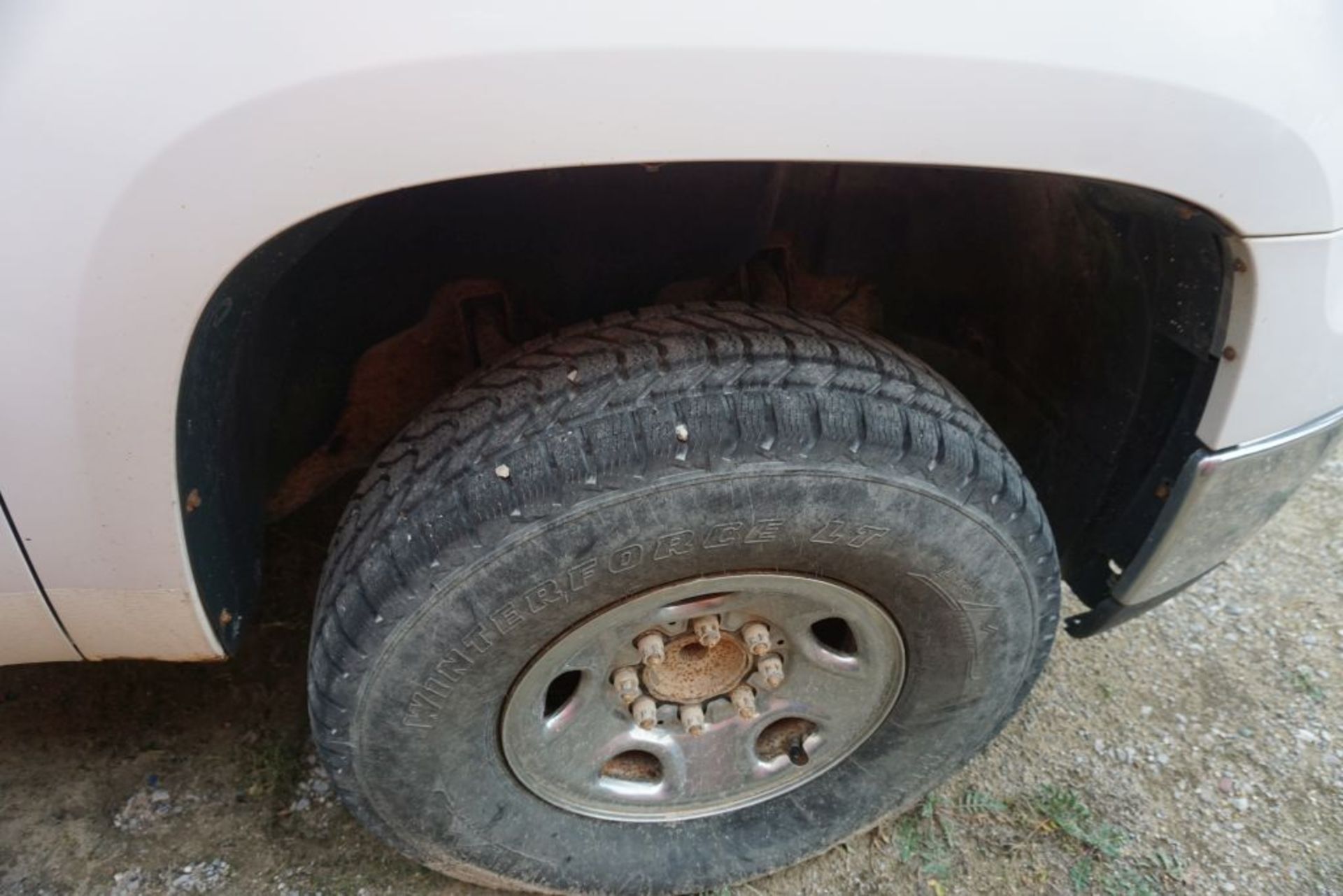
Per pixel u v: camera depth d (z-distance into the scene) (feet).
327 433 5.48
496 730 4.58
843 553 4.23
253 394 4.53
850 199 5.26
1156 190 3.61
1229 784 6.51
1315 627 7.63
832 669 4.94
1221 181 3.60
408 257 4.75
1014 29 3.18
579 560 3.92
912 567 4.34
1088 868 6.00
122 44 2.94
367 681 4.10
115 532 3.76
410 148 3.07
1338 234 3.89
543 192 4.41
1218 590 7.97
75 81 2.96
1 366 3.30
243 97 2.96
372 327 5.08
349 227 4.48
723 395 3.89
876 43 3.11
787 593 4.48
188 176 3.05
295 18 2.92
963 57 3.17
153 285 3.21
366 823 4.78
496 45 2.95
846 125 3.23
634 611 4.33
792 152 3.25
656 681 4.88
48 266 3.14
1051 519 5.67
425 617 3.94
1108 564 5.24
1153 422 4.71
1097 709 6.97
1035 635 4.94
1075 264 4.99
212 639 4.27
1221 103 3.43
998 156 3.39
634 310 5.16
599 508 3.82
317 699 4.22
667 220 4.62
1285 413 4.36
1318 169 3.69
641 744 5.07
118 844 5.78
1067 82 3.27
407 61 2.94
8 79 2.96
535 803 5.04
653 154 3.19
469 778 4.67
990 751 6.63
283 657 6.81
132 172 3.03
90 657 4.38
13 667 6.67
